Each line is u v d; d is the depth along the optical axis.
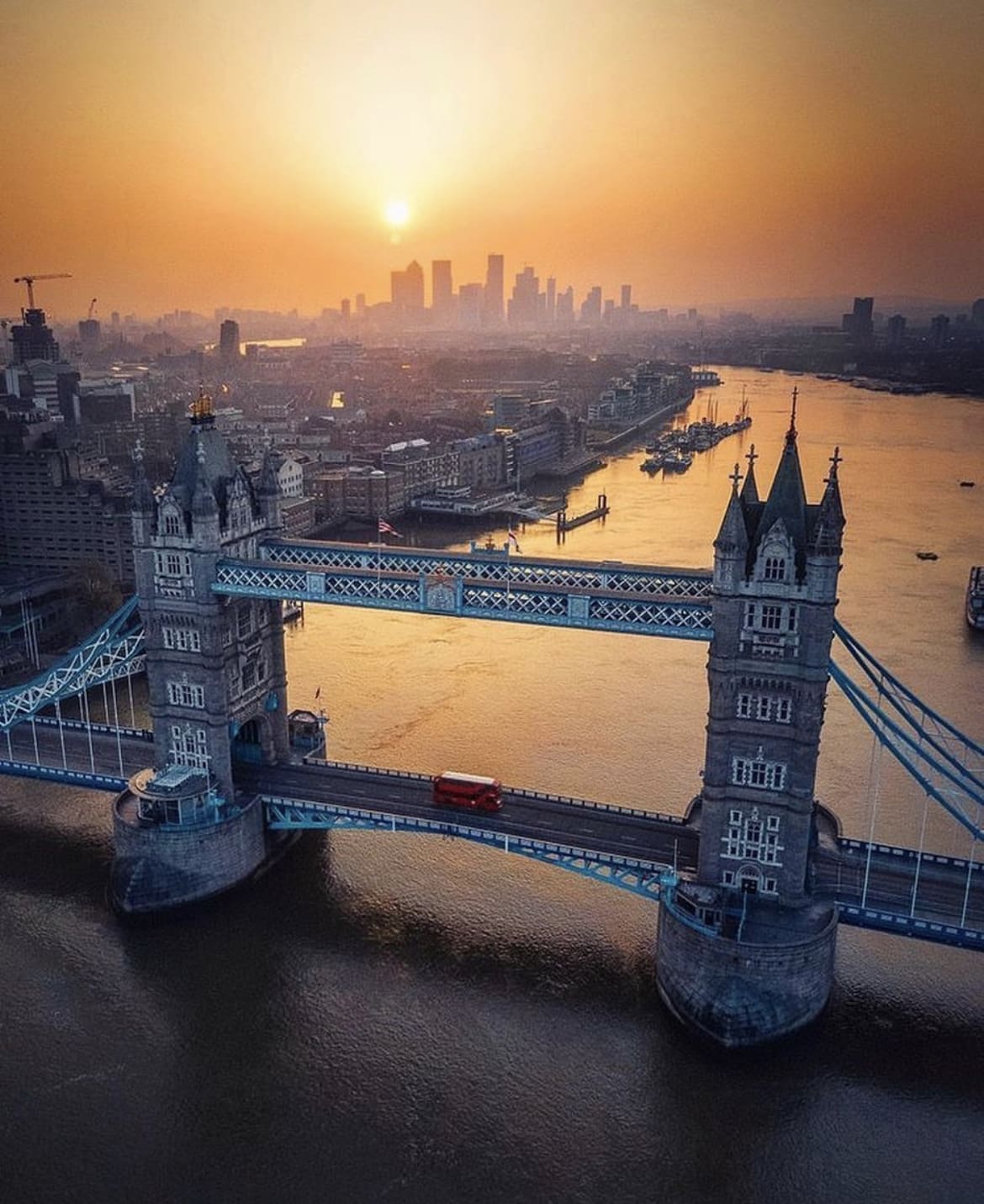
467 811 119.88
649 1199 82.62
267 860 126.31
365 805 121.44
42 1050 98.19
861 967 109.12
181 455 117.81
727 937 96.69
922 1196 82.62
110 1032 100.56
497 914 118.94
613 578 106.81
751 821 101.06
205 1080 94.56
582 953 112.19
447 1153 86.75
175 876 116.81
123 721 176.00
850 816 142.25
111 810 141.38
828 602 93.12
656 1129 89.00
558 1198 82.50
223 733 120.62
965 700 185.00
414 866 128.50
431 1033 100.00
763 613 96.00
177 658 120.31
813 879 105.12
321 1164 85.56
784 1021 95.94
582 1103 91.62
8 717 138.88
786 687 96.94
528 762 157.75
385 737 167.88
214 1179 84.25
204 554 114.88
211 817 119.75
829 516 92.69
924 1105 91.00
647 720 175.25
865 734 170.88
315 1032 100.25
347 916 118.00
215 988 106.44
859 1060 95.56
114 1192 82.88
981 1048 97.56
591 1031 100.12
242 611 123.25
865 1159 85.94
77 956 111.44
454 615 110.12
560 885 124.94
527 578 110.06
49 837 136.75
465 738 167.25
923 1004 103.38
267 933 114.88
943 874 107.38
